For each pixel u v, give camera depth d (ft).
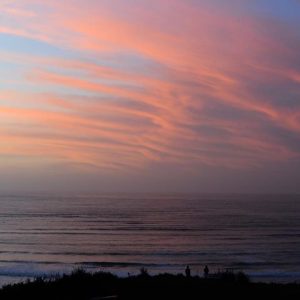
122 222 357.00
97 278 69.87
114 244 229.04
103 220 374.22
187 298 57.21
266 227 321.32
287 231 294.66
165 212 485.97
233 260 171.63
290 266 156.35
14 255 188.34
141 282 67.46
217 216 428.97
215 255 185.98
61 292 60.95
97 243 232.12
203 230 301.02
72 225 329.52
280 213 478.18
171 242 236.84
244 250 203.00
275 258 177.58
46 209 519.60
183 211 505.25
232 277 75.46
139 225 332.60
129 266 156.15
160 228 312.71
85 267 153.99
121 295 58.49
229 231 295.07
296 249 206.90
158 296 58.08
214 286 65.21
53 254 191.83
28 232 284.00
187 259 174.60
